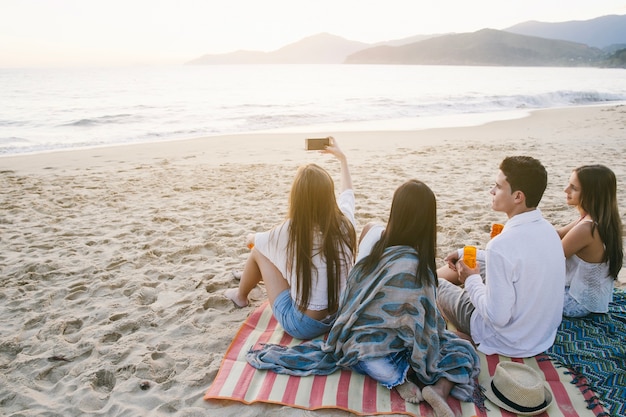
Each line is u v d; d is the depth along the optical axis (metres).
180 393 2.49
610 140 11.20
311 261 2.60
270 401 2.32
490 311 2.43
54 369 2.75
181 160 9.30
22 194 6.53
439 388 2.28
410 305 2.29
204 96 31.36
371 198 6.18
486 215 5.41
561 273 2.45
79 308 3.43
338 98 29.02
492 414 2.22
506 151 9.84
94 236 4.88
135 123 17.17
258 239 2.80
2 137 13.21
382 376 2.37
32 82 51.97
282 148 10.84
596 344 2.59
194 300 3.51
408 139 12.11
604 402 2.27
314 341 2.71
